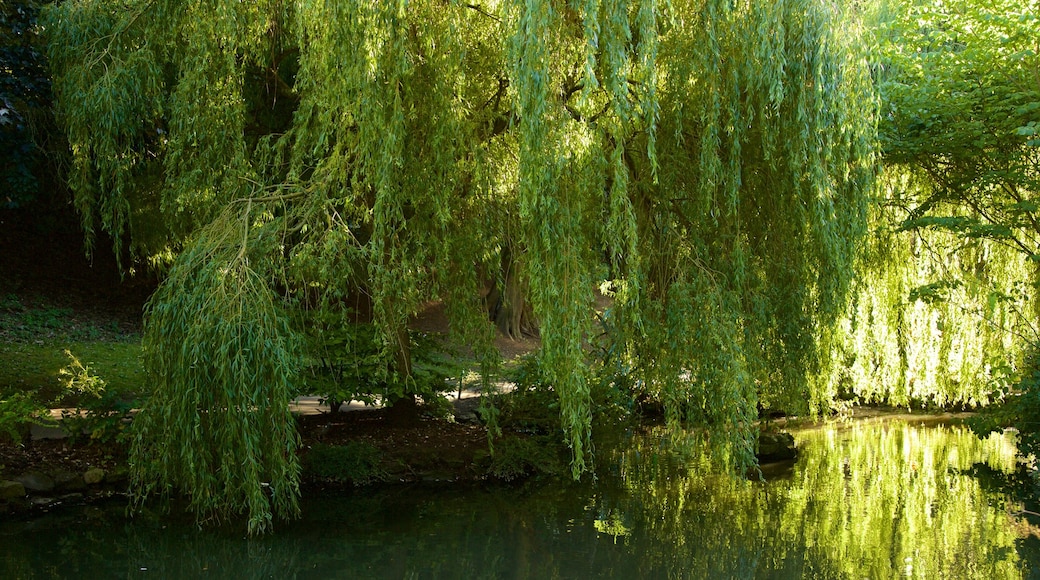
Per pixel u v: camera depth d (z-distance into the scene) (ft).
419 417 32.17
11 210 47.93
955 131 28.66
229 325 18.62
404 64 18.85
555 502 25.73
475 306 22.68
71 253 51.93
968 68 28.76
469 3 21.06
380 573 19.30
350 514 23.75
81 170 22.79
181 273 19.52
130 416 26.11
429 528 22.90
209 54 21.33
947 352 33.22
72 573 18.62
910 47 30.60
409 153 20.45
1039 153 29.19
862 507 25.64
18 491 22.25
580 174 19.11
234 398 18.92
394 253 20.53
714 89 19.60
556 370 19.43
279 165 21.72
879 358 33.30
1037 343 31.09
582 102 18.45
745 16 19.86
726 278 21.25
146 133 25.31
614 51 18.02
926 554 21.07
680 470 30.22
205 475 19.48
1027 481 29.35
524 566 19.93
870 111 21.16
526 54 17.53
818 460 32.60
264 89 26.84
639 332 22.24
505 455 28.43
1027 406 29.58
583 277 19.30
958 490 27.91
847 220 21.24
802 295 21.97
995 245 32.58
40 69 27.45
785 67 20.03
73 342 40.50
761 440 32.86
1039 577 19.30
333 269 20.31
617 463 31.09
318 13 19.17
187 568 19.27
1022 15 25.85
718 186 21.38
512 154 22.88
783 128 20.42
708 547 21.57
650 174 21.48
